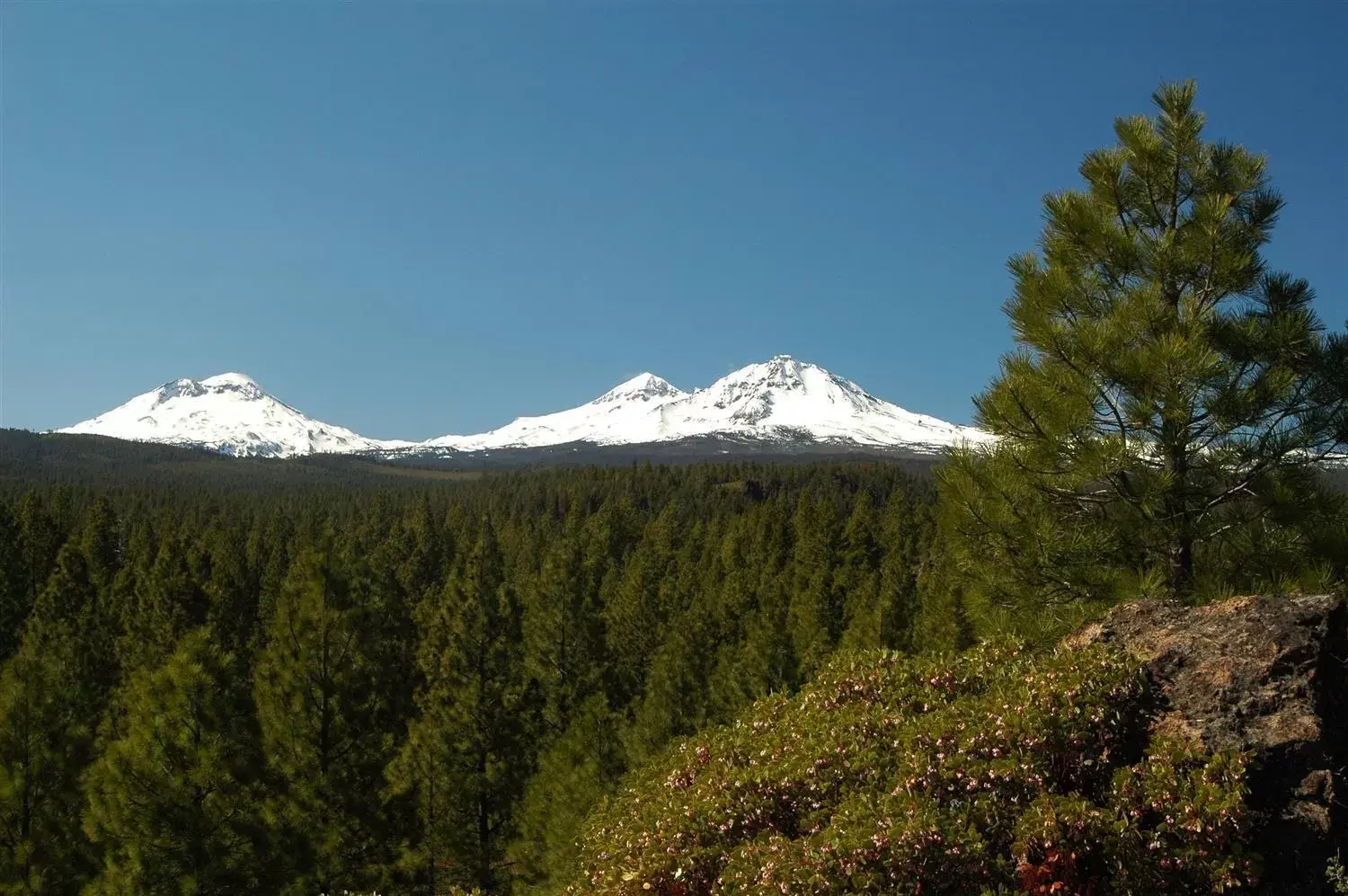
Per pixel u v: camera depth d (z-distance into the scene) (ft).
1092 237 38.42
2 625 155.53
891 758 24.21
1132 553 36.01
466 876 83.10
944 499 38.83
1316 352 33.45
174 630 134.10
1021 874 19.62
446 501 505.66
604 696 93.76
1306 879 19.44
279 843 54.85
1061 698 23.45
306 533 283.18
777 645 105.50
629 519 375.66
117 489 522.47
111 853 49.65
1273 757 21.01
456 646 98.22
